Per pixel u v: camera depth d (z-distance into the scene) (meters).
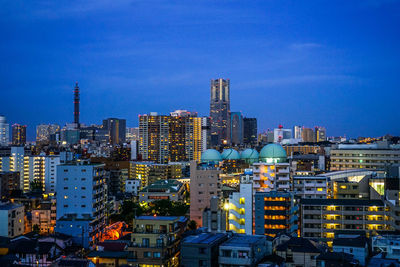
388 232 145.75
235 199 179.00
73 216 191.00
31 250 144.12
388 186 184.62
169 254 125.62
